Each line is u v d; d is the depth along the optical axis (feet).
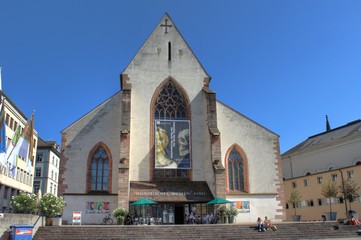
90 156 133.90
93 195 129.80
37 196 105.60
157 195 129.29
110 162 133.80
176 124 141.18
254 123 145.69
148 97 143.43
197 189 133.28
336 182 185.37
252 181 139.54
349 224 115.75
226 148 142.00
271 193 138.51
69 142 134.41
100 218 127.85
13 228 84.79
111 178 132.26
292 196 211.20
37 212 104.78
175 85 147.02
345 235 107.65
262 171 141.08
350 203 174.09
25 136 123.75
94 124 136.98
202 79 148.87
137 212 128.36
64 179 130.72
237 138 143.54
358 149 193.16
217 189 125.49
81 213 127.95
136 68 145.89
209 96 139.03
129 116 131.54
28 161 122.72
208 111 137.39
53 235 98.84
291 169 251.80
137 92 143.23
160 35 152.05
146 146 138.10
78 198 129.39
